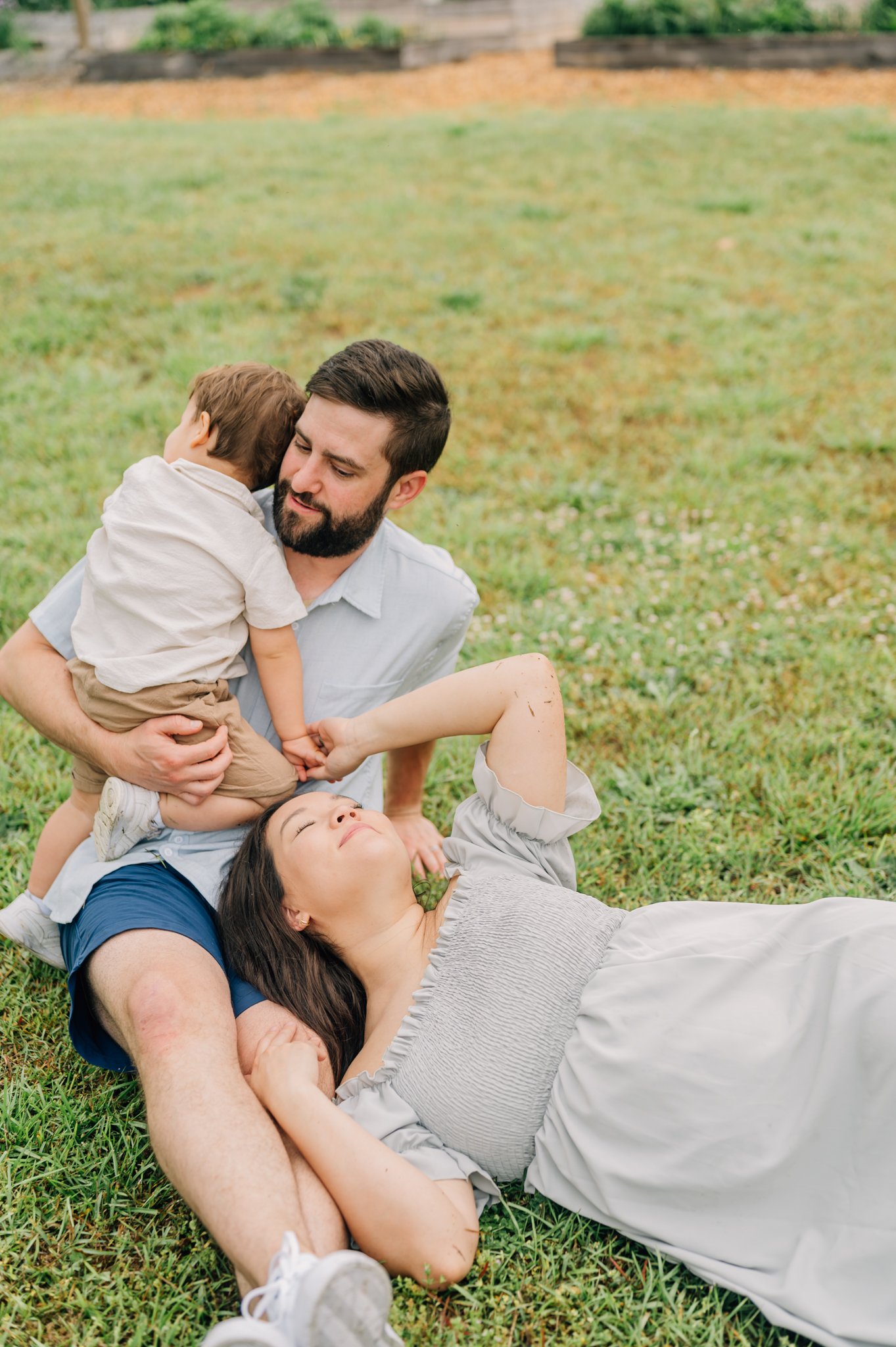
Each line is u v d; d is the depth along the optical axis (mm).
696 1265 1922
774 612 4023
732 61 15031
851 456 5176
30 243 8062
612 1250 2027
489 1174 2121
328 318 6691
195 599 2305
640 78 14984
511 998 2131
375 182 9984
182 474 2357
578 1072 2037
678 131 11523
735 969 2049
